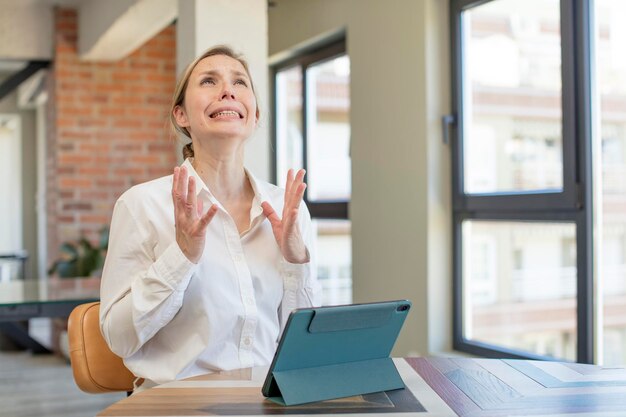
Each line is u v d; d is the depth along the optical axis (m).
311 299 2.01
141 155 6.75
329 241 5.48
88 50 6.23
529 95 3.69
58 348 6.32
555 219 3.54
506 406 1.51
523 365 1.88
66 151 6.59
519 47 3.75
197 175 1.99
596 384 1.69
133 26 5.36
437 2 4.17
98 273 6.02
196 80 1.98
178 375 1.86
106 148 6.68
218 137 1.95
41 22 6.79
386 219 4.49
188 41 4.11
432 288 4.16
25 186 10.73
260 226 2.00
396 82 4.38
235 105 1.96
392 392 1.62
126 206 1.92
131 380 2.01
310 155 5.66
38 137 10.58
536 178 3.66
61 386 5.27
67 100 6.59
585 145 3.39
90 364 1.98
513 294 3.83
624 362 3.25
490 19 3.94
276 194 2.12
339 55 5.25
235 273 1.92
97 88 6.65
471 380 1.72
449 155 4.19
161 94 6.79
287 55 5.75
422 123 4.17
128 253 1.89
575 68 3.43
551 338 3.60
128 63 6.71
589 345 3.38
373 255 4.61
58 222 6.59
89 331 2.00
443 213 4.18
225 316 1.89
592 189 3.38
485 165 3.99
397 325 1.67
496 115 3.91
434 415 1.45
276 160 6.16
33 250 10.76
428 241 4.14
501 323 3.92
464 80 4.13
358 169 4.74
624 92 3.19
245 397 1.56
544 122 3.61
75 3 6.47
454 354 4.11
